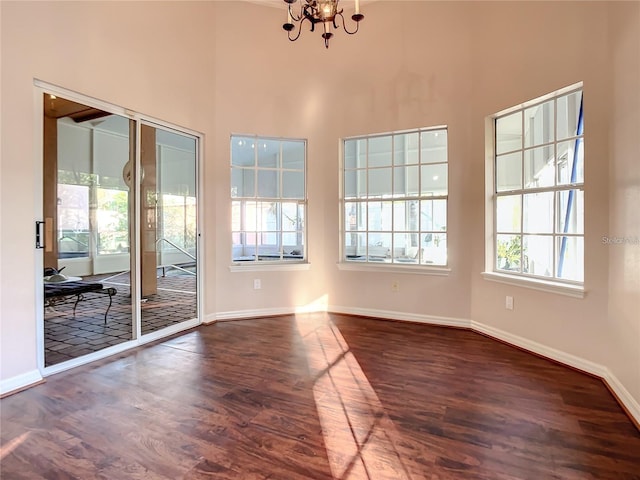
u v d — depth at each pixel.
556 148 3.07
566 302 2.87
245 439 1.88
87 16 2.82
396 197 4.31
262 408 2.20
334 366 2.87
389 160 4.36
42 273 2.62
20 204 2.45
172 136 3.73
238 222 4.41
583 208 2.76
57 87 2.64
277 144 4.54
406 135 4.27
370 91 4.27
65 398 2.32
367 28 4.27
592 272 2.67
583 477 1.58
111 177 3.20
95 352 3.02
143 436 1.90
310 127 4.50
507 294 3.43
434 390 2.45
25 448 1.79
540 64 3.06
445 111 3.91
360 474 1.61
